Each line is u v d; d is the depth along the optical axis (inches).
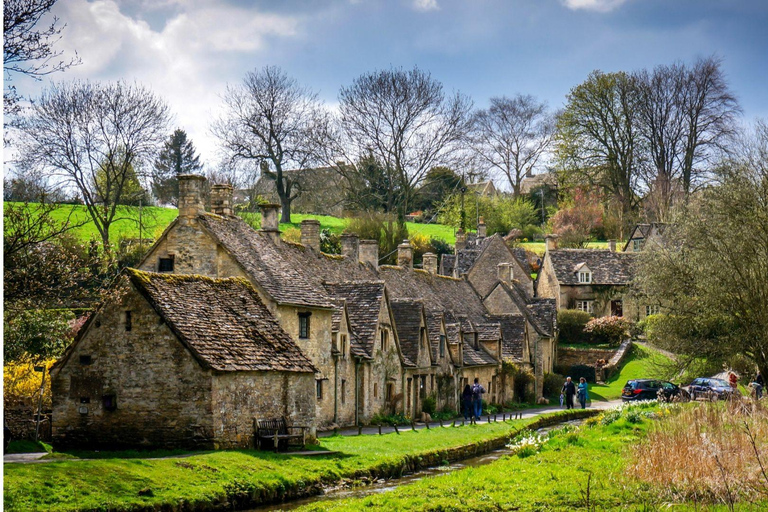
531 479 914.7
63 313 1270.9
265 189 3779.5
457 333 2098.9
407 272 2466.8
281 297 1411.2
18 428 1154.0
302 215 4259.4
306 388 1179.3
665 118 3978.8
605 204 4468.5
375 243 2293.3
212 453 970.1
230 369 1032.8
